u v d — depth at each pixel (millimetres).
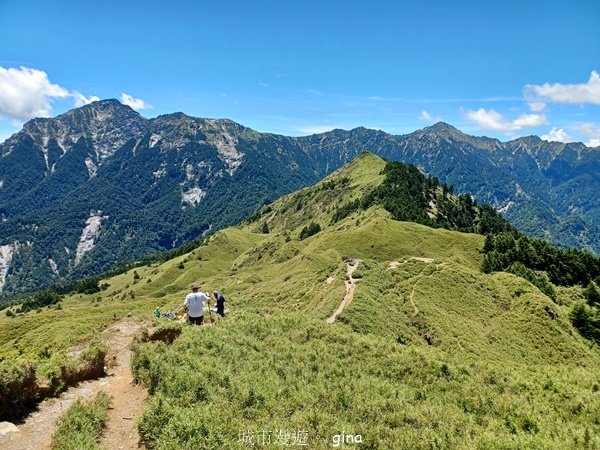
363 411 18828
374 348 28156
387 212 169625
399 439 16438
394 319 51562
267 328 29703
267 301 79438
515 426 19078
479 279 67750
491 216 196375
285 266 137125
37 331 94812
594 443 16828
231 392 18125
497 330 55000
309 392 19984
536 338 54219
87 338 28109
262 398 18328
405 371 25406
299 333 29562
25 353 26375
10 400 15484
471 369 26344
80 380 19484
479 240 130125
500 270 109938
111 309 132750
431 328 50375
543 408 21312
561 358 51062
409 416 18641
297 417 17078
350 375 23859
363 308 51031
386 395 21094
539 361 49688
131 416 16219
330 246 128875
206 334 24641
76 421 14508
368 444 15922
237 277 155750
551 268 112812
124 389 18750
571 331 59281
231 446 14039
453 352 45125
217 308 32312
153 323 27906
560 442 16750
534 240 123125
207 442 13984
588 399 22422
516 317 58719
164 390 17375
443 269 69312
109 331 28578
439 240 128375
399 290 61531
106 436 14742
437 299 59531
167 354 20484
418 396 22266
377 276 66562
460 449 15805
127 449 14016
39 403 16625
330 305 54031
